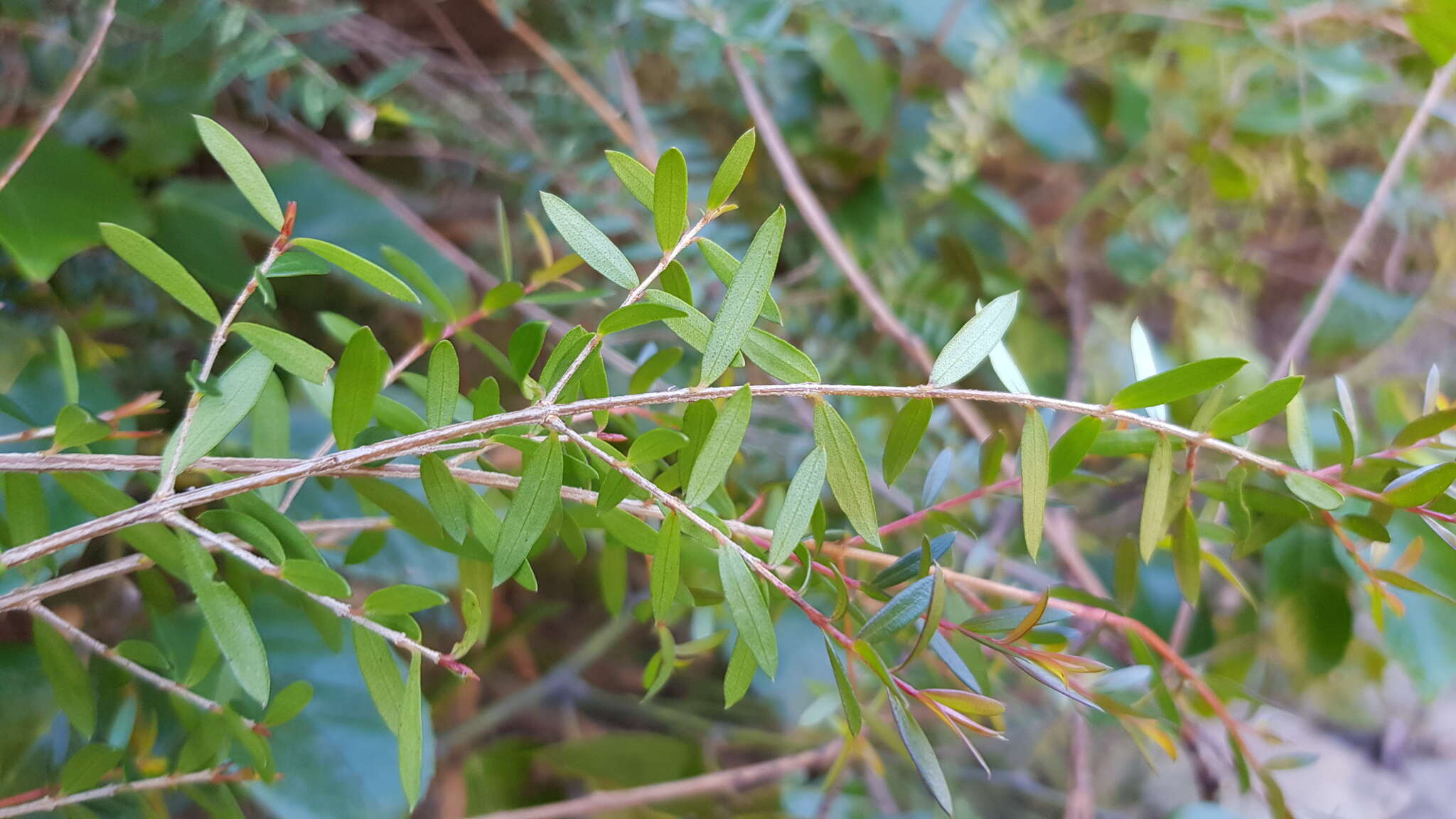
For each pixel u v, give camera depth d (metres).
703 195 0.44
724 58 0.44
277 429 0.25
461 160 0.43
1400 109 0.55
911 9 0.53
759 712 0.49
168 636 0.30
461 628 0.45
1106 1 0.53
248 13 0.32
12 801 0.24
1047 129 0.57
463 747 0.46
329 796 0.32
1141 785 0.52
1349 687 0.54
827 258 0.47
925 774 0.19
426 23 0.45
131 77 0.33
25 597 0.22
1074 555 0.41
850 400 0.42
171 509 0.20
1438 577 0.43
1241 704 0.45
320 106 0.32
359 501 0.29
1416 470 0.22
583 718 0.50
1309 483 0.22
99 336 0.35
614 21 0.41
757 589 0.20
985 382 0.54
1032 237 0.55
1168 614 0.47
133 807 0.26
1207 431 0.22
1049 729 0.51
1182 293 0.57
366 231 0.40
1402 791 0.55
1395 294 0.59
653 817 0.44
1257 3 0.49
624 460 0.21
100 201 0.33
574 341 0.20
